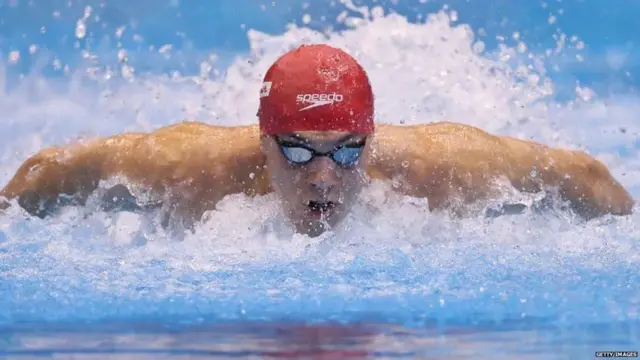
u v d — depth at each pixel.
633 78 20.70
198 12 23.48
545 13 23.19
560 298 8.55
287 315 8.02
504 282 9.09
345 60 10.83
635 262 9.98
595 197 12.48
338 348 7.07
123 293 8.70
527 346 7.14
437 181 11.93
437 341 7.27
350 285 8.97
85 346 7.23
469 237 11.19
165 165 11.95
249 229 11.15
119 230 11.47
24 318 8.05
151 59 21.12
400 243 10.84
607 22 23.16
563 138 17.23
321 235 10.94
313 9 22.62
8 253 10.35
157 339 7.39
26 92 19.28
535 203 12.27
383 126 12.47
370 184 11.47
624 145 17.11
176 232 11.45
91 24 22.45
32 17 22.58
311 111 10.44
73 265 9.83
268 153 10.95
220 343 7.23
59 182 12.09
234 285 8.98
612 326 7.67
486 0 23.27
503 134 16.88
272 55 18.41
